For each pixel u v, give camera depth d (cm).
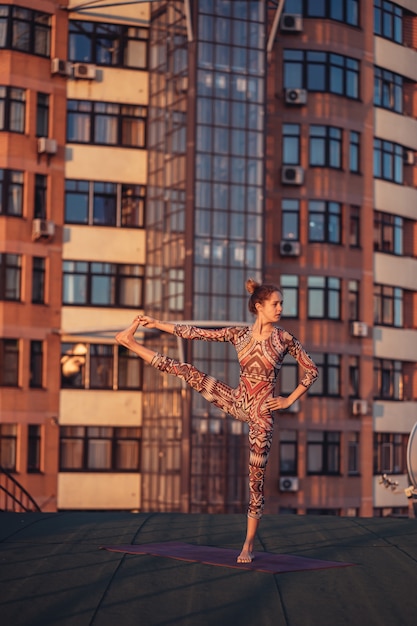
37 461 3941
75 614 801
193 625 778
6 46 3975
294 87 4319
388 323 4544
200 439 3750
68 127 4100
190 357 3741
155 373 3975
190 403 3753
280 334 958
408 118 4672
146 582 896
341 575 945
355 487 4281
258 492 977
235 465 3756
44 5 4044
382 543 1127
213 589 876
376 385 4484
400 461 4566
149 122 4131
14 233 3941
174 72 3972
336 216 4353
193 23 3866
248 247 3875
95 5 4028
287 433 4172
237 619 795
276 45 4300
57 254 4031
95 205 4100
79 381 4034
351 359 4362
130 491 4025
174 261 3891
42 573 930
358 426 4328
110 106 4134
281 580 912
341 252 4338
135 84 4156
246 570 945
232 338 966
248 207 3884
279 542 1121
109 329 3966
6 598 847
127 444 4056
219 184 3862
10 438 3894
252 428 970
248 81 3931
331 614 818
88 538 1122
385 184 4541
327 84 4347
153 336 3997
